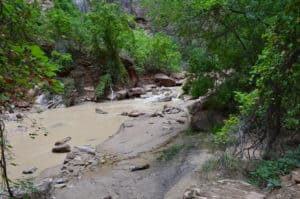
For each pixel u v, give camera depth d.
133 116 15.65
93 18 22.59
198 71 11.59
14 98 3.58
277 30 5.04
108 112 17.08
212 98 11.50
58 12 21.14
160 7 11.95
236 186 6.18
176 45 12.53
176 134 11.47
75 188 7.90
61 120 15.59
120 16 23.52
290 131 7.76
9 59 2.95
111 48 22.45
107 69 22.22
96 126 14.39
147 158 9.59
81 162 9.73
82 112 17.36
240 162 7.18
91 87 21.42
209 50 11.48
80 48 22.30
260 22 9.82
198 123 11.51
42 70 3.04
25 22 3.08
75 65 21.72
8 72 3.05
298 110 6.49
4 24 2.96
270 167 6.59
